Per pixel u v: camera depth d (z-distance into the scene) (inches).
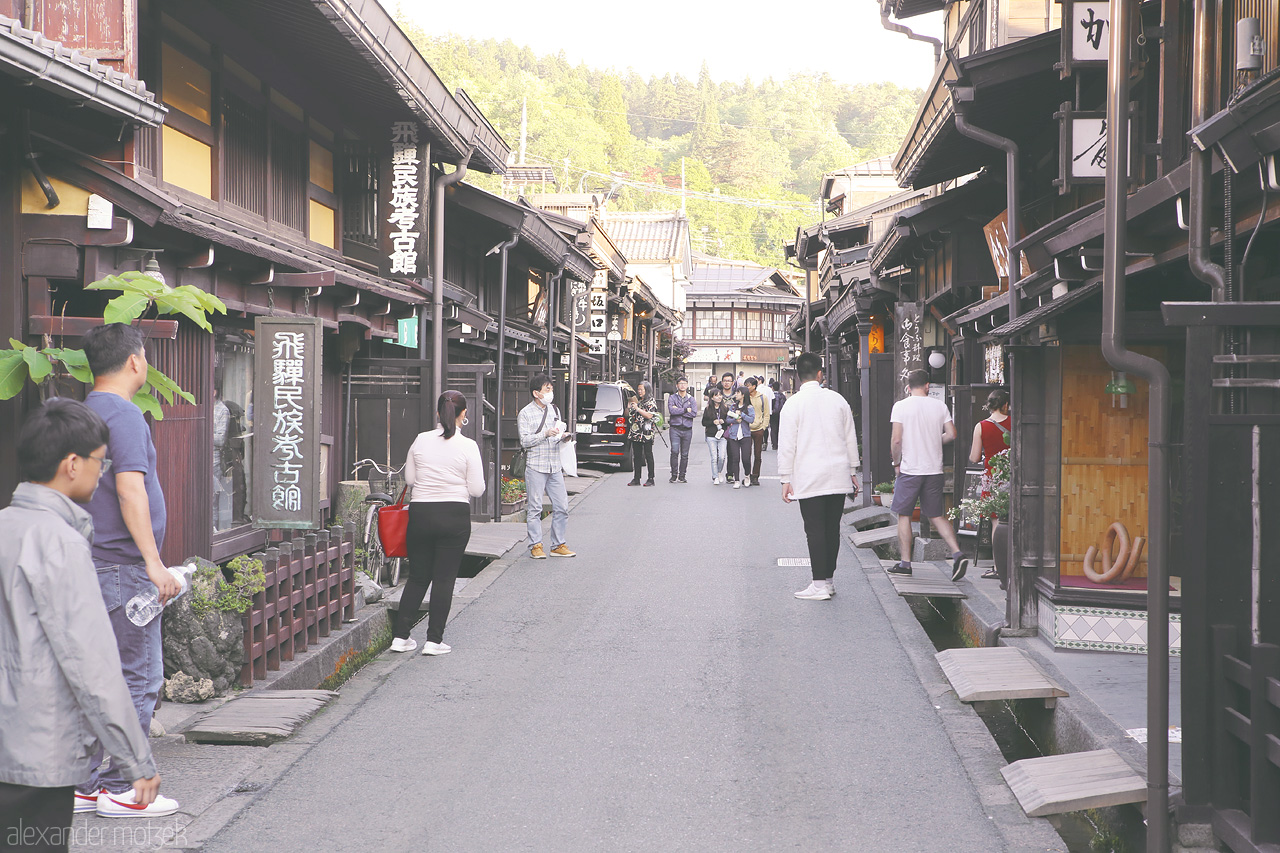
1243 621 157.2
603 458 892.6
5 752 110.2
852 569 426.3
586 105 3944.4
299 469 276.2
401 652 294.5
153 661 174.7
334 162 458.9
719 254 3624.5
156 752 202.4
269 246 315.6
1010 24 484.7
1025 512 296.2
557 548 456.8
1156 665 160.2
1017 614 296.5
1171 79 272.8
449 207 641.6
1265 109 158.7
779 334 2694.4
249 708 226.7
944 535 380.2
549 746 215.6
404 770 200.5
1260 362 154.1
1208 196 186.7
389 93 414.0
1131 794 173.5
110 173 230.2
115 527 168.6
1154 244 243.6
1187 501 157.8
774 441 1105.4
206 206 334.3
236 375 325.1
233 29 352.8
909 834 171.6
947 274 585.0
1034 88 390.9
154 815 170.6
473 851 164.6
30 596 110.6
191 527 269.3
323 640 283.6
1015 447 296.7
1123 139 165.8
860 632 318.0
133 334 170.9
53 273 230.7
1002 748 243.6
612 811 181.3
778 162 4232.3
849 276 763.4
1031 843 167.6
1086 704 223.9
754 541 504.1
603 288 1109.1
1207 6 223.6
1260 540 156.4
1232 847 149.9
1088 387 290.8
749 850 165.6
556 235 765.9
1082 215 268.5
